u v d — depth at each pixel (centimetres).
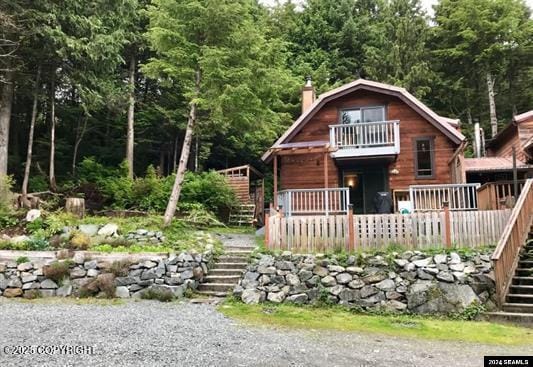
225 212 2059
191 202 1916
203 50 1461
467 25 3008
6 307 909
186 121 2528
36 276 1063
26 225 1270
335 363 574
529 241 1117
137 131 2594
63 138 2348
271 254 1077
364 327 810
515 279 988
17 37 1619
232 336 703
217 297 1063
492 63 2945
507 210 1128
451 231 1030
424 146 1769
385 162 1788
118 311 884
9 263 1073
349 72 3244
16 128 2208
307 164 1864
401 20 3130
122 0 1900
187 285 1076
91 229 1280
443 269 957
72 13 1678
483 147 2297
